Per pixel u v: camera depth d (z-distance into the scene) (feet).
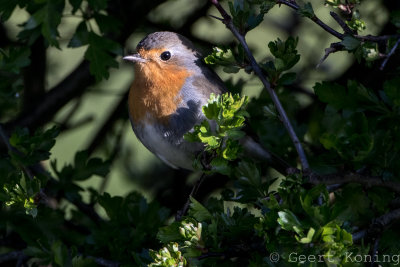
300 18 38.47
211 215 21.16
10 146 27.20
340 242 18.28
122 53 27.84
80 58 39.65
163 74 29.60
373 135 21.99
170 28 36.29
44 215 28.32
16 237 30.07
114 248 26.71
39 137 26.40
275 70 21.31
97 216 29.96
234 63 21.98
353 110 22.39
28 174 25.45
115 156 37.68
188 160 30.45
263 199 19.65
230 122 19.72
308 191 18.83
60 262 24.99
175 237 20.84
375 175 21.88
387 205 22.33
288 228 18.52
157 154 31.12
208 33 37.42
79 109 40.63
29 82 36.83
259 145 31.27
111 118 37.22
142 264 22.30
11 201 23.03
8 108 29.14
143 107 30.04
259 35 38.75
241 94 33.27
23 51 28.09
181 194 36.17
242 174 22.30
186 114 29.45
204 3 36.17
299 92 35.50
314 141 32.07
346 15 21.36
